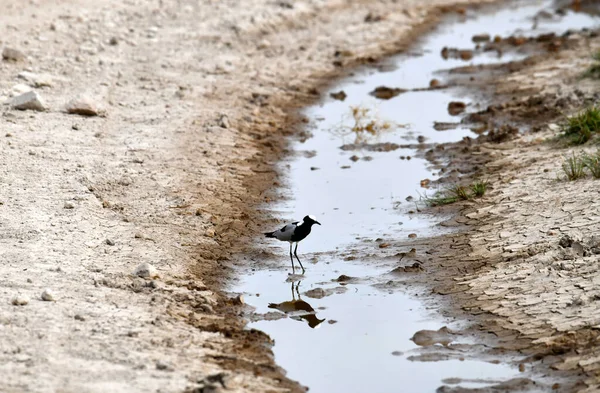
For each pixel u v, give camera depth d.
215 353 19.06
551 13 57.66
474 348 19.72
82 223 24.77
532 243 24.17
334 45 48.16
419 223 27.22
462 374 18.73
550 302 20.97
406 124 36.75
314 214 28.16
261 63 43.53
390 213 28.19
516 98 38.81
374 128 36.28
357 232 26.86
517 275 22.55
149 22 46.97
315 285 23.39
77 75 37.62
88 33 43.25
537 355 18.97
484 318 20.91
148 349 18.55
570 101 36.66
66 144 30.34
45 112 32.97
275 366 19.03
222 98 37.59
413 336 20.47
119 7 48.72
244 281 23.61
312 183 30.72
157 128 33.06
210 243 25.28
